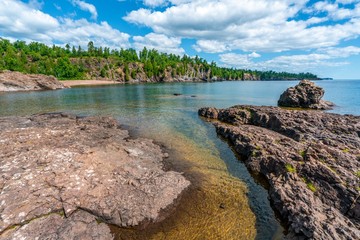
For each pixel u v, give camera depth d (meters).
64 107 46.97
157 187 15.31
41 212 11.92
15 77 82.94
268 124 32.28
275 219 13.62
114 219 12.42
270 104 60.91
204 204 14.66
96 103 53.84
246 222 13.27
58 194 13.14
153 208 13.48
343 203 13.22
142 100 61.75
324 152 18.09
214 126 34.41
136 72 174.75
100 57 179.12
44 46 178.50
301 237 11.28
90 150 18.73
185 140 27.17
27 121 31.06
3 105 47.72
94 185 14.31
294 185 15.03
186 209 14.05
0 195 12.26
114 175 15.92
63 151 17.80
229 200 15.26
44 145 19.95
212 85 148.75
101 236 11.40
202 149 24.47
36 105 48.75
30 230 10.85
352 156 17.23
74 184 14.01
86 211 12.66
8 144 19.50
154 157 21.03
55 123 30.17
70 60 163.50
